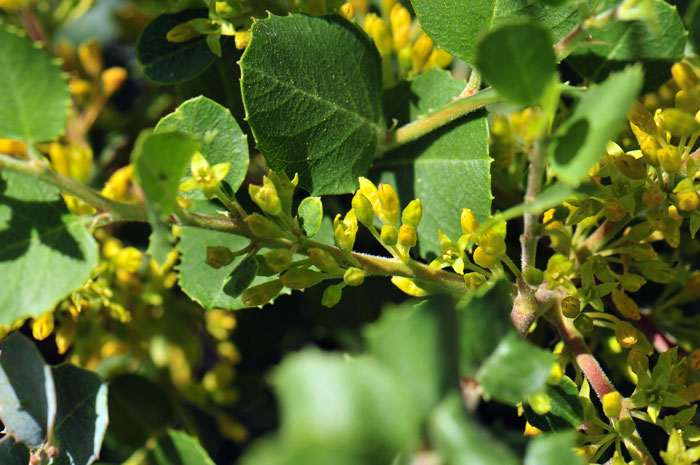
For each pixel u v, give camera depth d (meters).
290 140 0.26
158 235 0.24
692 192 0.26
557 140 0.24
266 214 0.26
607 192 0.26
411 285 0.26
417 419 0.22
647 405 0.26
